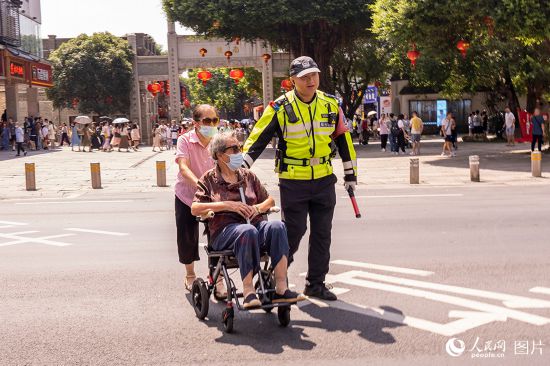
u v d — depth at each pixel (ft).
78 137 134.10
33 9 139.44
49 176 68.54
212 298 20.80
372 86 164.25
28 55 134.21
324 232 19.69
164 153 119.65
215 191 18.22
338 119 19.92
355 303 19.20
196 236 21.36
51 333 17.22
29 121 133.28
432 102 168.25
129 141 138.31
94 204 44.96
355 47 140.05
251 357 15.06
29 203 46.26
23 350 15.94
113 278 23.27
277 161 19.65
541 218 33.99
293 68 19.02
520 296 19.38
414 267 23.57
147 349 15.84
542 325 16.69
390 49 136.77
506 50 104.58
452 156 83.87
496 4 71.26
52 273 24.17
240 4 107.76
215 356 15.20
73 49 191.42
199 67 163.32
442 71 118.52
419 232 30.86
